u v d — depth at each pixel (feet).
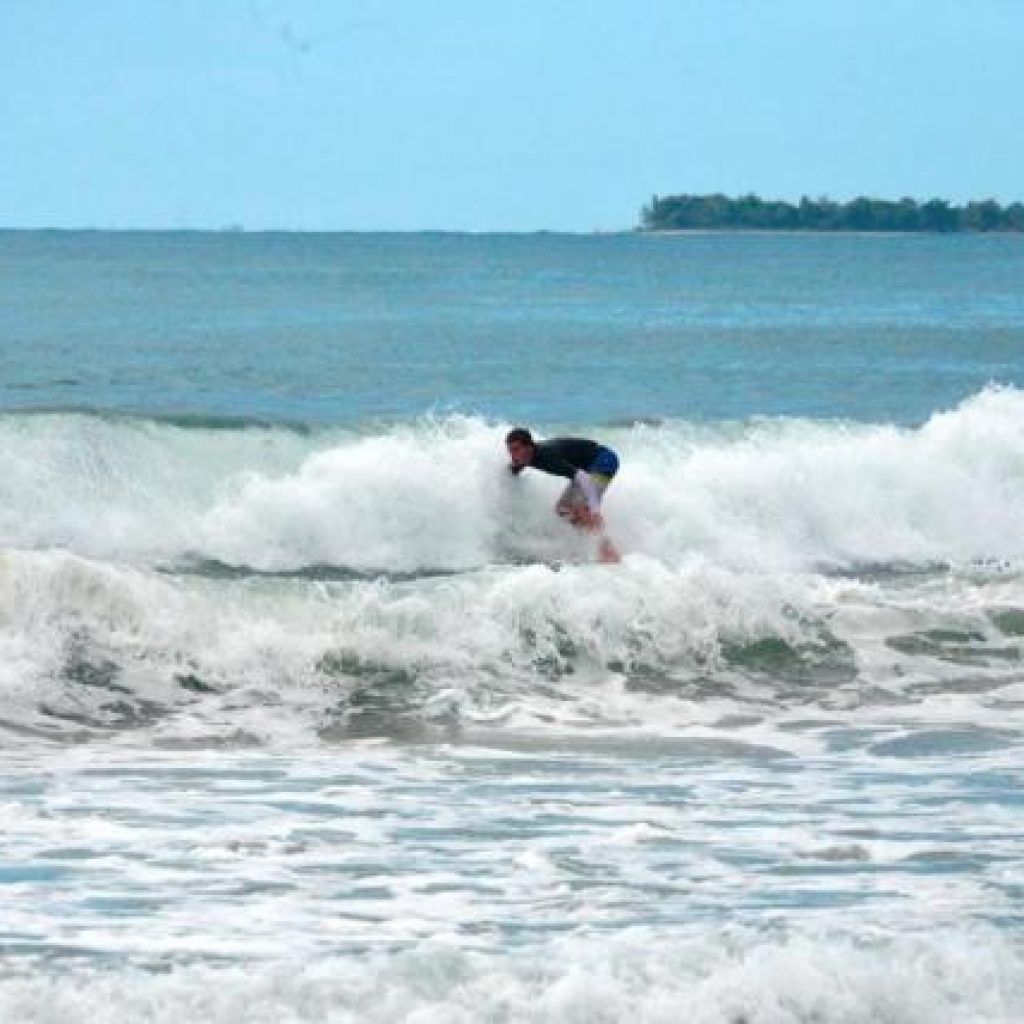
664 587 178.91
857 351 522.06
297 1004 83.20
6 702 152.66
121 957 92.22
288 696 160.45
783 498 231.71
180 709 155.94
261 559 207.51
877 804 131.44
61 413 213.25
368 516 211.20
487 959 88.28
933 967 90.38
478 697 162.91
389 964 86.99
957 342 563.07
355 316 627.87
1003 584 203.10
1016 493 245.24
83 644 160.25
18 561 161.58
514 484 215.51
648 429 244.01
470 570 208.33
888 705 170.09
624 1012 84.43
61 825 119.75
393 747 149.79
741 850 117.39
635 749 150.61
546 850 116.47
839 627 183.32
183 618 164.04
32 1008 81.20
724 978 86.63
